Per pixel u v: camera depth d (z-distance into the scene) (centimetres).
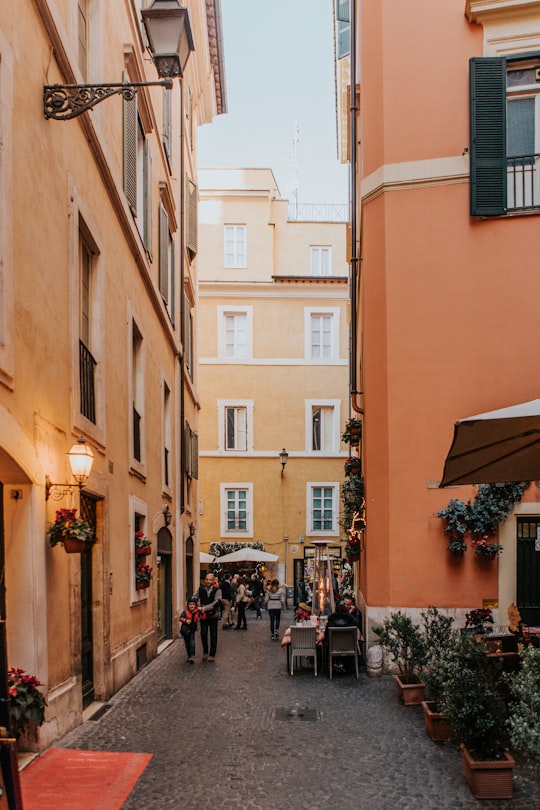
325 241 3272
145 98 1274
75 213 811
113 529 995
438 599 1063
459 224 1107
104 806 538
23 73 635
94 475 873
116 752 670
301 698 909
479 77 1099
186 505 1984
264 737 724
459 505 1052
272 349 3139
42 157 691
